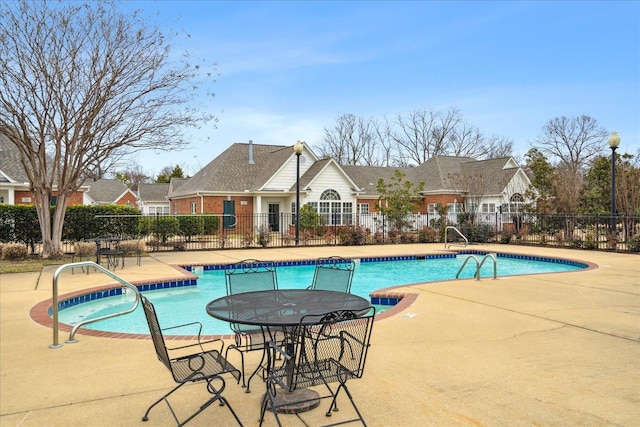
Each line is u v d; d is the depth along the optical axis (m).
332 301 3.84
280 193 26.73
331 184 27.36
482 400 3.47
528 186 27.12
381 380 3.88
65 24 12.17
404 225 22.39
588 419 3.14
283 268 13.34
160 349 3.11
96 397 3.55
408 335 5.32
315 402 3.37
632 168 22.52
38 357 4.54
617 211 21.36
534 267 14.55
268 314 3.38
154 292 9.73
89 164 14.04
